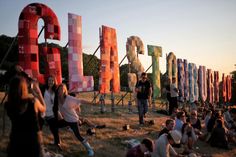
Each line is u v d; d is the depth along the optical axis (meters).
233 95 48.03
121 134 11.30
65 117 8.02
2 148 7.47
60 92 7.86
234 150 12.70
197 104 25.33
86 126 11.41
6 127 9.14
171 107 17.27
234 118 18.09
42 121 4.78
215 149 12.41
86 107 15.76
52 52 11.83
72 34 13.18
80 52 13.48
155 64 19.70
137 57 17.62
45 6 11.54
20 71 5.69
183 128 10.91
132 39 17.27
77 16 13.41
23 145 4.42
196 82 27.27
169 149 8.62
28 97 4.50
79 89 13.38
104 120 13.06
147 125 13.64
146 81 13.67
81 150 8.60
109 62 15.64
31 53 11.02
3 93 15.99
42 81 11.34
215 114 13.45
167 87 17.44
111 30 15.89
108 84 15.51
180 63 23.86
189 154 10.20
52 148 8.20
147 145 6.93
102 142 9.87
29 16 11.03
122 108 18.12
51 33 11.73
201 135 13.42
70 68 13.11
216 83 33.59
